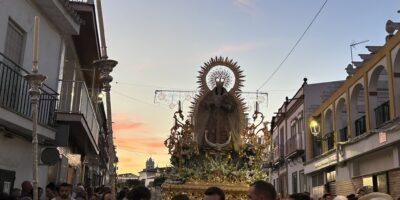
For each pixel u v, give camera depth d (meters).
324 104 23.03
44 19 12.24
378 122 16.34
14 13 10.41
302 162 28.02
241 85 11.12
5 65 9.27
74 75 17.33
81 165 22.73
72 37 16.19
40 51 11.92
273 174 38.41
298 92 29.36
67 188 7.63
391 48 14.67
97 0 5.46
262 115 10.73
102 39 5.62
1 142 9.93
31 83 5.42
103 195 9.05
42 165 12.08
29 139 11.22
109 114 5.67
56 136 11.82
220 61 11.23
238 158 10.59
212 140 10.80
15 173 10.73
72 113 13.74
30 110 10.80
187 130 10.37
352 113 18.83
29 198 7.26
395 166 14.67
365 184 18.05
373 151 16.45
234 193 9.48
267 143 10.51
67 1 12.93
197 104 10.93
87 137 17.11
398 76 14.53
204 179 9.81
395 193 15.24
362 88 18.58
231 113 10.98
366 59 18.06
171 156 10.31
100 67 5.70
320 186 24.11
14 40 10.70
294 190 30.36
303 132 27.56
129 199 5.28
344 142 19.03
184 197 4.82
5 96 9.65
